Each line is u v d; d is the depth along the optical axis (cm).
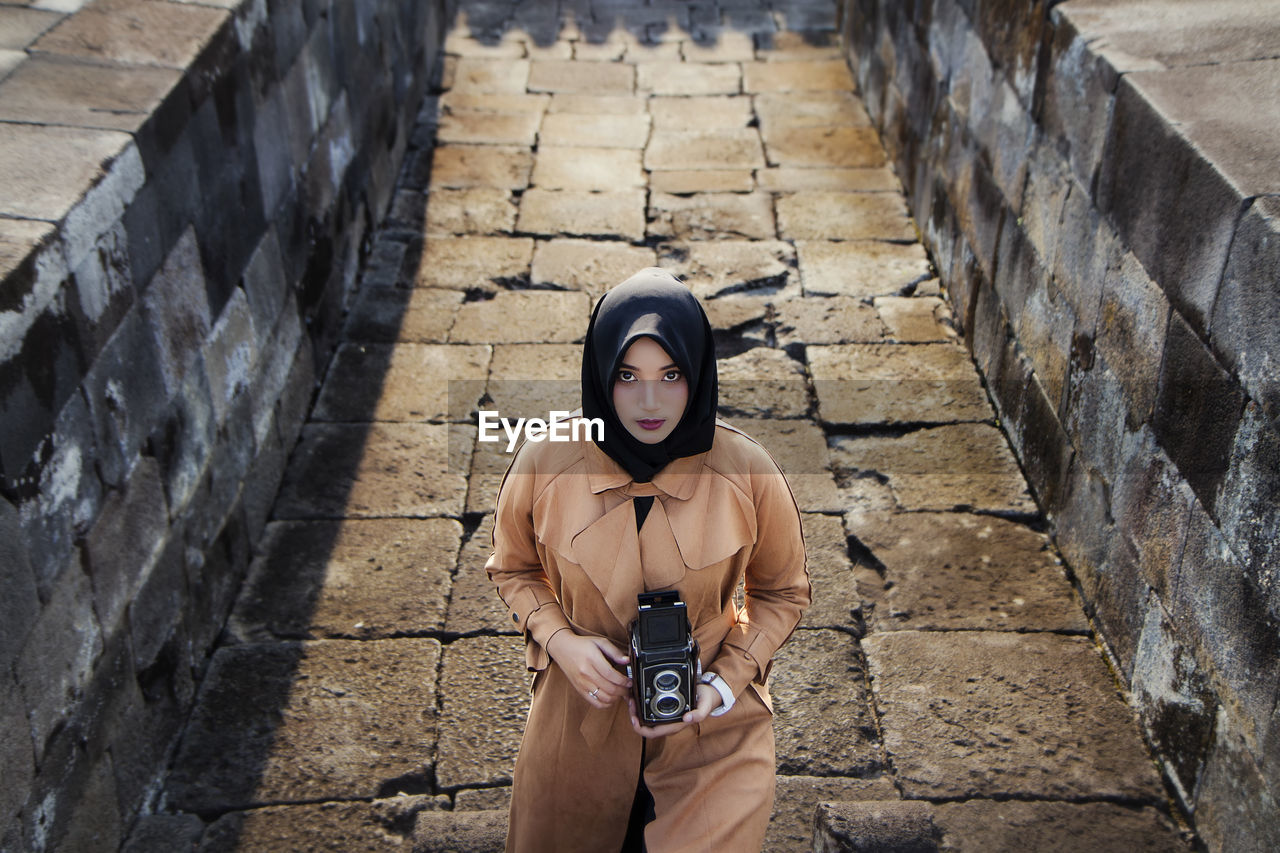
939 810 299
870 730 325
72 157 272
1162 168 308
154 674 305
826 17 914
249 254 392
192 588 334
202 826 295
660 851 192
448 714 331
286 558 389
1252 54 345
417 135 710
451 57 824
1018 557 393
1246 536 262
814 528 405
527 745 212
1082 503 372
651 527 192
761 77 808
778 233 609
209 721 326
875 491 424
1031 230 428
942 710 331
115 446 278
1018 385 441
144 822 294
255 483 395
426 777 312
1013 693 337
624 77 805
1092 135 364
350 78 548
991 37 479
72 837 259
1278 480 246
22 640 232
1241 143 289
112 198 273
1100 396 357
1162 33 366
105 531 273
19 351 228
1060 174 396
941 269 563
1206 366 282
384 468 434
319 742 321
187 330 330
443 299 549
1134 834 294
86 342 261
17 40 335
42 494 240
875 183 664
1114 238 345
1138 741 321
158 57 332
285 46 437
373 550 394
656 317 178
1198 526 288
